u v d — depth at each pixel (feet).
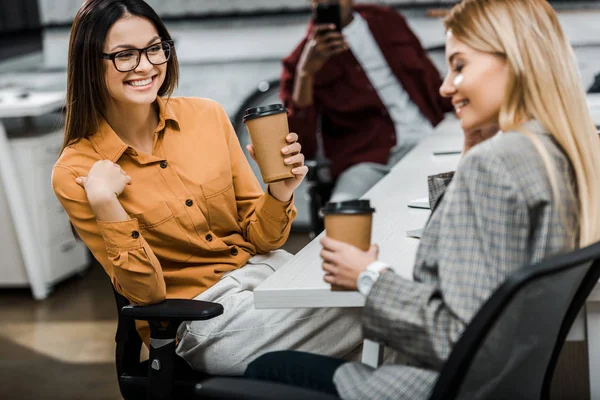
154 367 6.13
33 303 14.37
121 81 6.47
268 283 5.49
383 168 12.35
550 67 4.67
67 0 16.92
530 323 4.45
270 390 4.65
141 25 6.47
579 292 4.87
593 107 10.40
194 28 16.69
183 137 7.04
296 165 6.14
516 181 4.37
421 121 13.20
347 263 4.75
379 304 4.55
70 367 11.54
